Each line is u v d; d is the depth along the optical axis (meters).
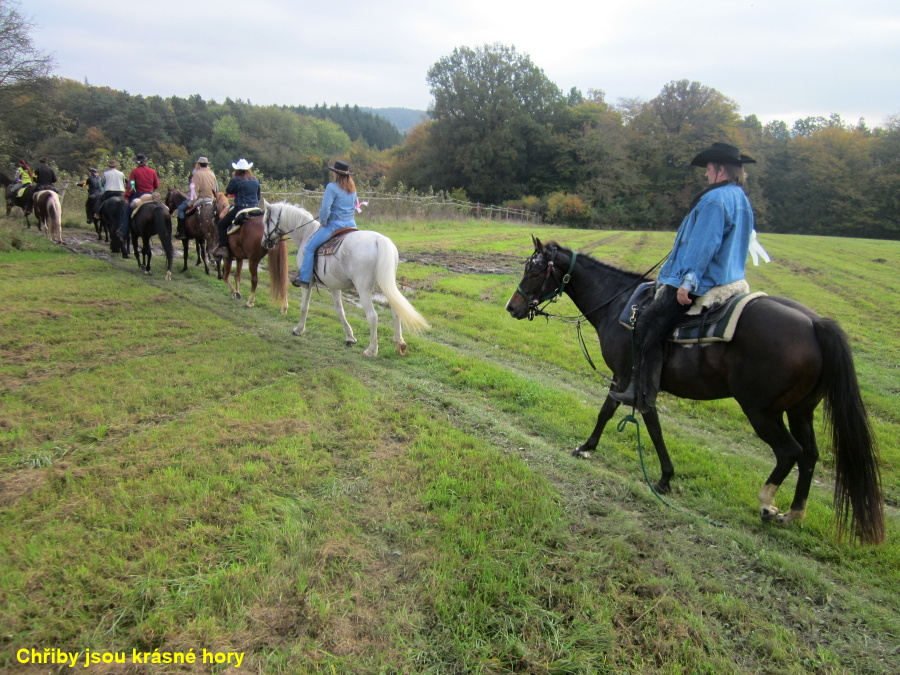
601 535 3.79
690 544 3.83
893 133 58.31
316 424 5.18
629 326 4.46
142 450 4.49
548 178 58.66
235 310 9.46
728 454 5.48
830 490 4.96
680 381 4.15
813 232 58.72
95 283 10.59
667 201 56.50
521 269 16.14
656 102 58.56
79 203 21.84
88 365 6.46
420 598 3.07
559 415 5.95
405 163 64.69
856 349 9.74
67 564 3.13
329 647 2.73
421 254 17.86
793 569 3.56
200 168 11.64
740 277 3.97
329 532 3.56
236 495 3.91
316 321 9.11
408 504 3.94
